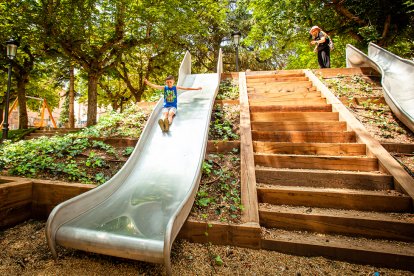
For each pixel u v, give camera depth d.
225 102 6.86
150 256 2.20
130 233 2.46
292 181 3.74
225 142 4.71
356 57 9.36
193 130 5.29
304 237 2.81
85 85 24.75
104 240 2.34
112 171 4.27
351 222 2.88
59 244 2.48
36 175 4.09
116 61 15.22
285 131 4.96
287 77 8.26
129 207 3.07
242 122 5.27
